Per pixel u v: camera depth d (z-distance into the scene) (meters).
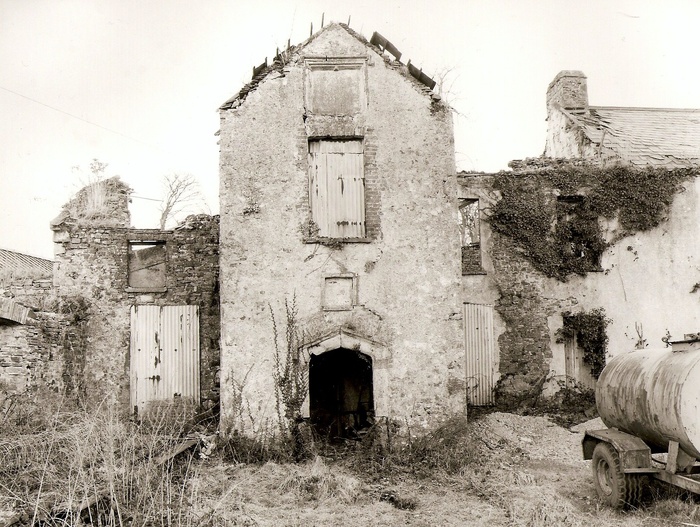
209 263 17.05
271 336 13.18
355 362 15.77
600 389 10.85
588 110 22.27
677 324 18.52
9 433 11.01
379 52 13.98
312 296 13.33
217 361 16.77
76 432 9.93
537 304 18.34
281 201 13.52
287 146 13.66
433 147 13.88
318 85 13.86
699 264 18.78
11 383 14.31
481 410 17.67
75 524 7.67
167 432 14.43
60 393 14.88
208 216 17.31
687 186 19.03
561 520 9.04
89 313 16.50
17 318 14.41
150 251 17.31
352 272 13.44
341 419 15.58
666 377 9.17
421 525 9.11
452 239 13.71
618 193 18.77
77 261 16.69
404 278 13.52
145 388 16.47
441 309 13.53
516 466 12.47
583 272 18.44
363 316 13.35
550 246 18.52
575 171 18.84
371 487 11.16
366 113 13.84
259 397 13.02
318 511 9.77
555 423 16.05
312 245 13.45
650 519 9.04
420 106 13.95
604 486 10.10
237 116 13.66
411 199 13.73
